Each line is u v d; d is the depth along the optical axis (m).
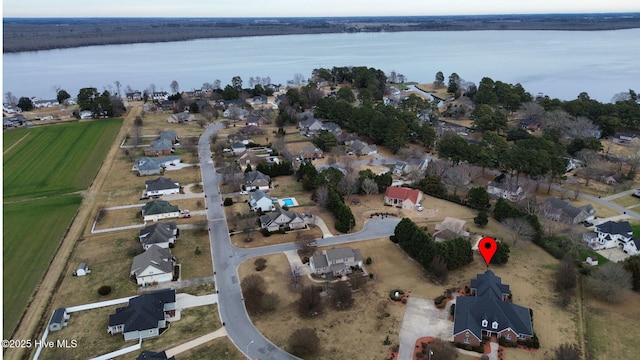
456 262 72.94
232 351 55.75
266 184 106.94
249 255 77.94
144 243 78.75
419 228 78.00
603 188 108.44
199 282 70.12
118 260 76.19
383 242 82.56
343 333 58.88
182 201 100.31
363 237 84.25
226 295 66.94
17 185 109.19
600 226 83.31
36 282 70.00
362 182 102.75
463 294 67.12
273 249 79.75
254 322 61.09
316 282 70.12
